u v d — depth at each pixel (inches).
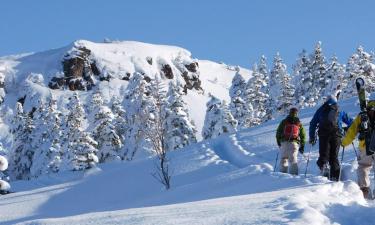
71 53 5172.2
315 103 2191.2
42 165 2043.6
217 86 7145.7
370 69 1942.7
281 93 2246.6
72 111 1942.7
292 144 495.8
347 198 248.5
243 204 209.6
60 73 5068.9
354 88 1914.4
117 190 979.3
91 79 5118.1
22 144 2336.4
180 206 223.0
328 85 2129.7
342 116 411.5
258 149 973.2
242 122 2247.8
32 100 4788.4
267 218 165.6
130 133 1887.3
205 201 250.5
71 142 1878.7
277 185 390.6
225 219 168.6
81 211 871.1
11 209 966.4
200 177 872.9
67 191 1050.7
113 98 2169.0
